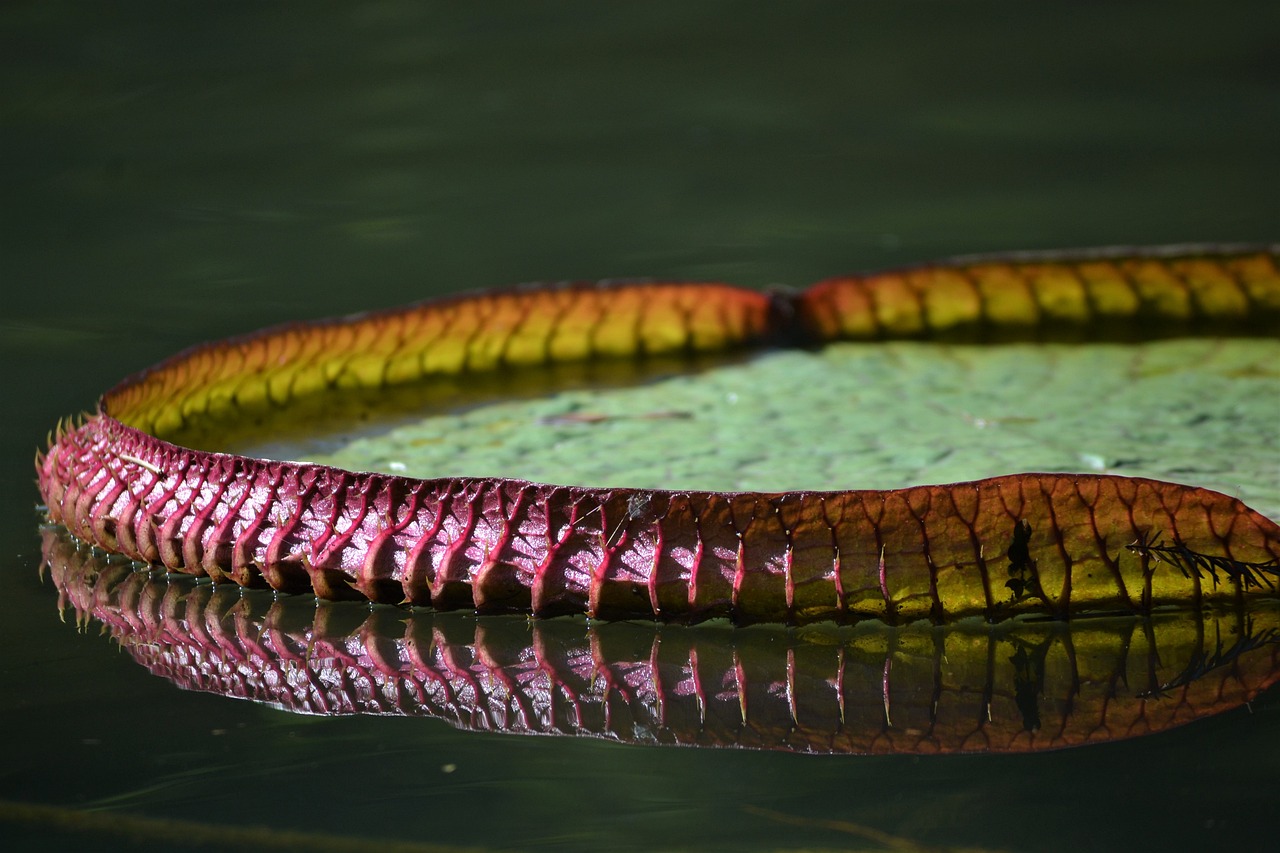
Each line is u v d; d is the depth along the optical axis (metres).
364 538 3.47
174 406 3.73
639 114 6.58
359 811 3.23
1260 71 6.89
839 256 4.52
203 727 3.33
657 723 3.34
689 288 3.96
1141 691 3.36
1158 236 4.59
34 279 4.33
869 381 3.89
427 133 6.25
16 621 3.48
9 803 3.24
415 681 3.40
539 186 5.53
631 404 3.83
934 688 3.38
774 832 3.21
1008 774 3.27
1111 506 3.43
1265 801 3.22
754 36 7.93
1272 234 4.52
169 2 8.07
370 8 8.12
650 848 3.20
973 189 5.37
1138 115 6.31
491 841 3.21
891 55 7.54
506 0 8.41
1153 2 8.32
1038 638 3.45
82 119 6.28
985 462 3.63
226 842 3.20
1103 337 3.99
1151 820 3.21
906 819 3.22
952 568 3.43
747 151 6.03
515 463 3.65
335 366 3.87
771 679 3.39
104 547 3.56
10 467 3.73
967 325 4.01
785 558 3.43
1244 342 3.96
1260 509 3.50
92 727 3.33
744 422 3.77
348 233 4.89
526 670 3.41
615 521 3.45
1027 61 7.31
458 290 4.27
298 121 6.38
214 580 3.53
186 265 4.46
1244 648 3.42
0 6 7.76
